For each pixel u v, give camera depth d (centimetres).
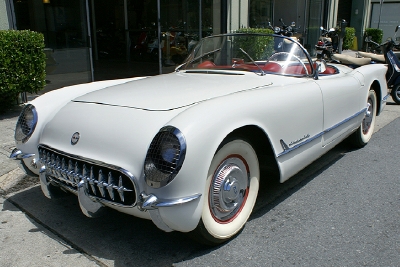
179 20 1011
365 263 233
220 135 220
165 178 202
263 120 253
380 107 484
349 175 380
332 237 263
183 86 289
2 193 340
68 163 241
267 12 1267
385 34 2042
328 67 411
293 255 242
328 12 1590
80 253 247
